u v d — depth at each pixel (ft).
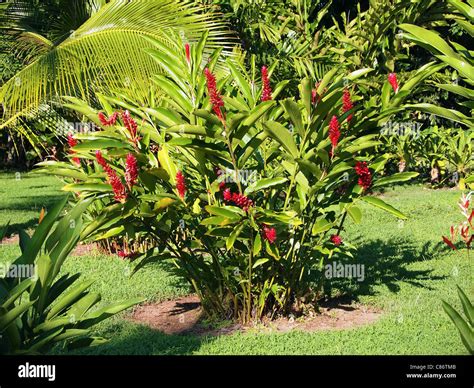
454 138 44.32
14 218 34.45
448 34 56.13
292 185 16.93
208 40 27.17
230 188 17.08
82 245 27.30
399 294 19.58
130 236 16.30
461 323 11.52
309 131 16.11
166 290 20.18
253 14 36.99
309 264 17.97
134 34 24.84
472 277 21.42
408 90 16.84
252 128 17.25
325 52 38.32
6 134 55.98
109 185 15.19
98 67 24.52
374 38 33.32
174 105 16.84
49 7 28.94
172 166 16.49
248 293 16.94
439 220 31.50
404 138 43.86
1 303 11.76
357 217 15.81
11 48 27.99
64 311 12.98
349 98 15.93
